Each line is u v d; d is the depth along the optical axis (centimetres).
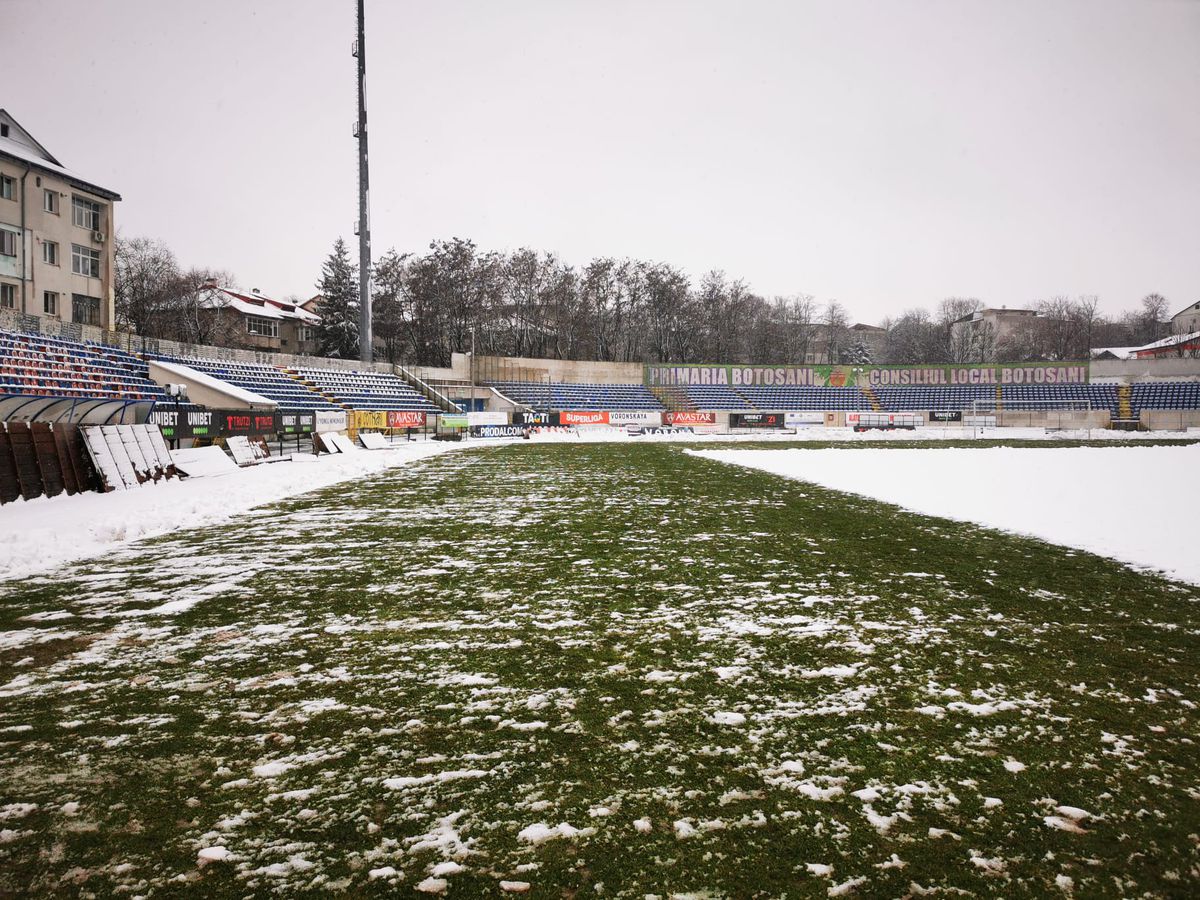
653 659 445
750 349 8738
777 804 275
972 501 1277
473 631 505
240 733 341
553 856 243
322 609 566
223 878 232
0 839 255
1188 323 9762
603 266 7838
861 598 596
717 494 1402
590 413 5316
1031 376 6450
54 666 438
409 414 4016
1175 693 388
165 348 3422
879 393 6488
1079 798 279
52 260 3869
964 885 226
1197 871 234
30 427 1257
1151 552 800
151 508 1113
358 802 278
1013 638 486
